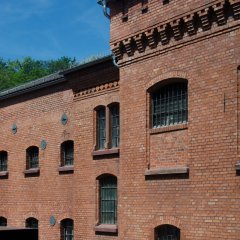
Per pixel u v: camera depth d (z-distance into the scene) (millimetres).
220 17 13164
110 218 17875
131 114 15898
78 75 19328
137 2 15641
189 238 13617
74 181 19750
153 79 15141
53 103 21234
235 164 12586
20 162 23141
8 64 83000
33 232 12539
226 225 12680
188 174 13828
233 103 12812
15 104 23734
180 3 14203
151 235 14789
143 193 15203
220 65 13188
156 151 15047
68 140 20234
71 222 20141
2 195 24156
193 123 13805
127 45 15977
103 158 18141
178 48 14383
